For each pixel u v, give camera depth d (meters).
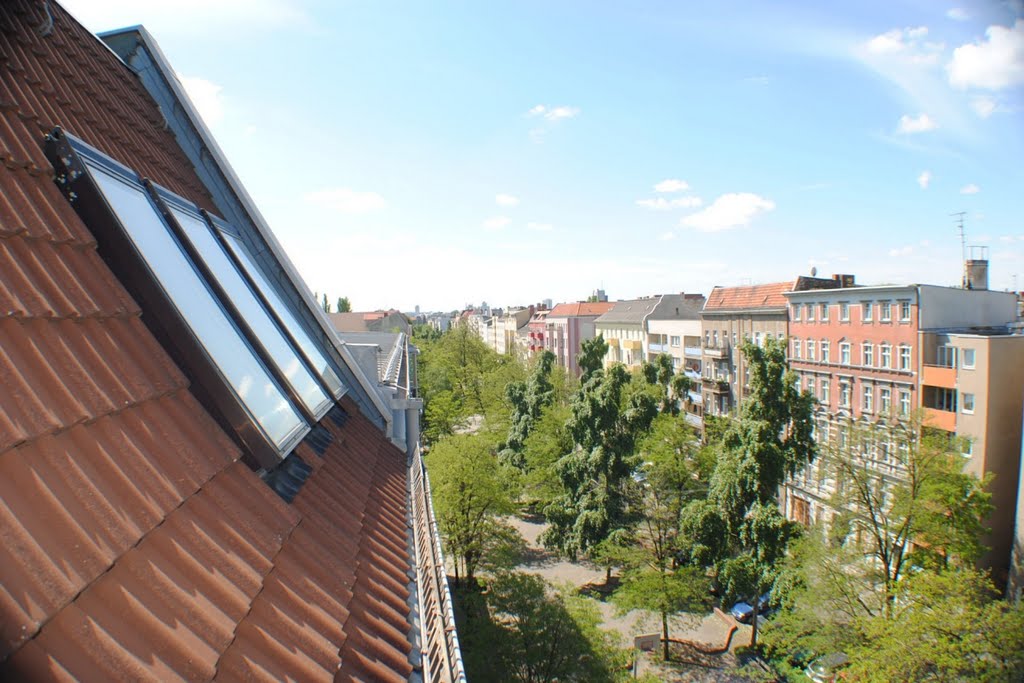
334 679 3.48
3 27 5.49
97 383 3.43
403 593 5.46
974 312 34.91
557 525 34.75
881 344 36.66
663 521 29.77
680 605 27.14
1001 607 16.31
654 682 21.78
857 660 18.09
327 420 7.71
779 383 27.30
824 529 25.00
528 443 42.47
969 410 30.66
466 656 21.98
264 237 10.44
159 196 6.24
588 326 93.12
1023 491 25.42
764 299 49.69
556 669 21.14
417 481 9.27
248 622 3.26
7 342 3.00
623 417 34.59
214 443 4.23
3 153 3.87
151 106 9.13
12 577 2.21
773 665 25.53
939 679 15.77
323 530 5.04
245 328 6.12
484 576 32.53
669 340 65.69
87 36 7.64
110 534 2.76
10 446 2.55
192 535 3.36
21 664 2.10
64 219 4.17
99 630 2.41
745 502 26.41
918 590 17.20
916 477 23.09
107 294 4.11
